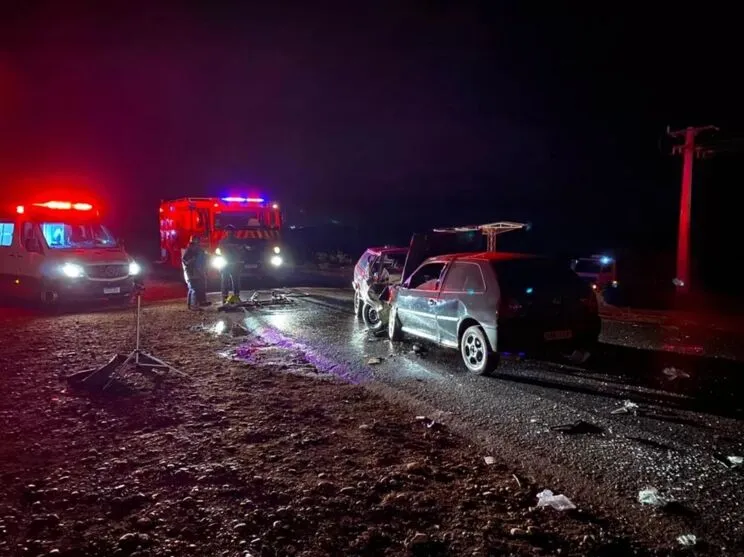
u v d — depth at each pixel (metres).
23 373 7.69
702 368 7.73
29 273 14.79
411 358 8.83
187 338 10.44
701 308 14.21
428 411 6.09
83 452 4.86
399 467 4.54
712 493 4.09
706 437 5.19
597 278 15.57
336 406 6.25
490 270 7.69
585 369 7.87
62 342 9.99
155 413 5.93
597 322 7.74
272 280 23.02
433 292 8.79
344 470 4.48
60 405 6.22
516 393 6.77
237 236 19.42
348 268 29.91
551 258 8.09
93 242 15.52
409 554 3.31
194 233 19.22
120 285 14.87
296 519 3.70
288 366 8.25
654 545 3.42
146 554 3.31
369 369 8.08
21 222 15.18
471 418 5.84
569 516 3.76
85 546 3.40
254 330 11.40
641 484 4.25
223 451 4.87
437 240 10.60
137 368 7.73
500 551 3.33
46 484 4.24
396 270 11.87
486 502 3.94
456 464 4.63
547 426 5.57
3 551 3.34
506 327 7.29
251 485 4.20
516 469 4.55
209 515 3.76
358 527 3.61
